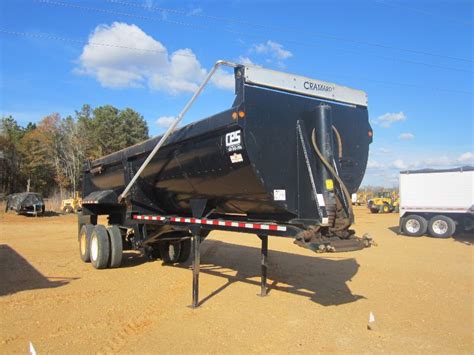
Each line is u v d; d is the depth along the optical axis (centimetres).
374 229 2359
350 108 736
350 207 647
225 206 787
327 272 1022
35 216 3431
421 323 639
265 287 788
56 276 963
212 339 561
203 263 1139
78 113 7462
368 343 553
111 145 6800
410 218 1981
